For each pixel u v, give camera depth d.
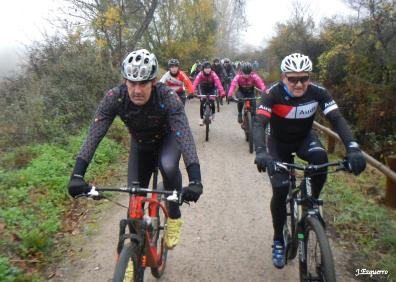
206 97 10.02
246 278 4.03
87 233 4.97
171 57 27.75
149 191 2.88
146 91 3.12
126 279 2.73
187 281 3.98
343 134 3.46
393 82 13.02
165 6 26.52
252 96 9.45
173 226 3.76
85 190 2.87
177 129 3.24
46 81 9.71
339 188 6.28
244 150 9.18
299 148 4.04
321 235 3.03
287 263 4.27
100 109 3.29
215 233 5.00
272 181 3.78
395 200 5.75
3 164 7.18
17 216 5.08
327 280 2.83
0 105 8.94
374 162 5.97
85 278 4.03
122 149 8.76
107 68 11.08
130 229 3.08
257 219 5.43
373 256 4.37
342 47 15.99
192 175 2.99
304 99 3.75
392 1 13.57
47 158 7.12
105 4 12.45
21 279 3.87
